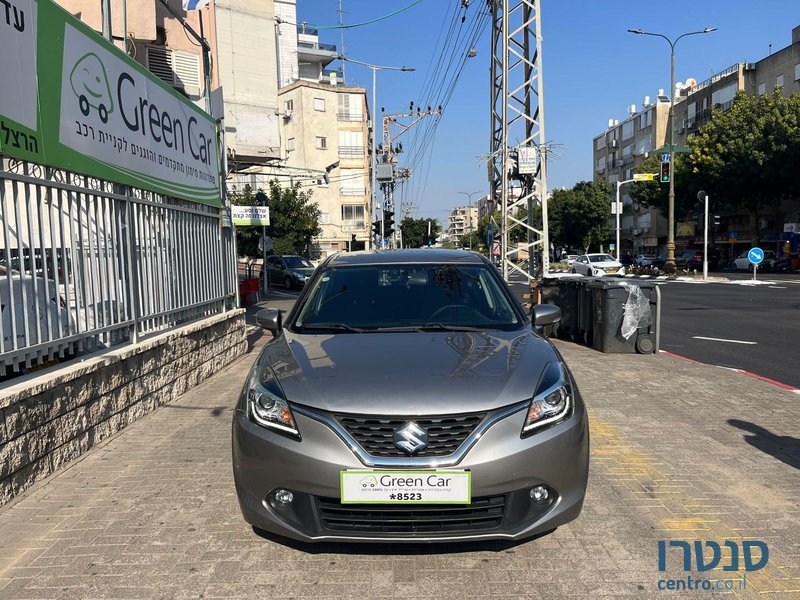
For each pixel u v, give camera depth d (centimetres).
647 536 340
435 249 540
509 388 306
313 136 5109
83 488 411
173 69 1639
